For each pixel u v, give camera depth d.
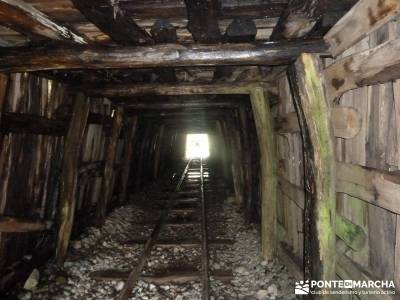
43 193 5.02
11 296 4.23
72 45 3.18
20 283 4.51
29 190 4.62
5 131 3.85
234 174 9.23
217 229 7.28
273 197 5.31
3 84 3.53
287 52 3.02
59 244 5.23
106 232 7.02
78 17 2.86
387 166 2.25
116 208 8.74
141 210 9.11
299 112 3.23
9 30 3.16
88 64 3.25
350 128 2.67
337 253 3.17
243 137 7.62
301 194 4.11
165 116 10.15
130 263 5.50
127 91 5.36
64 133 5.27
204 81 5.23
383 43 2.10
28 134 4.45
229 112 9.13
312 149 3.12
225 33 2.94
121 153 8.94
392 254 2.26
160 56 3.13
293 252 4.72
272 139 5.18
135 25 2.68
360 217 2.73
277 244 5.27
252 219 7.42
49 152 5.06
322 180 3.07
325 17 2.54
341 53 2.86
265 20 2.92
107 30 2.75
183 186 12.61
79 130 5.37
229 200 9.90
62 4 2.57
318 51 2.99
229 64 3.17
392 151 2.17
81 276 5.00
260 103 5.06
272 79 4.96
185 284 4.77
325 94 3.02
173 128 16.41
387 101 2.22
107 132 7.43
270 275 4.86
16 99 4.06
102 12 2.34
